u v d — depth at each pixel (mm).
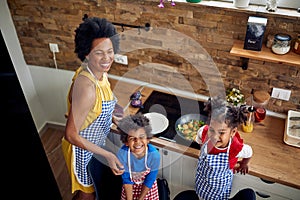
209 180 1750
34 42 2520
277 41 1712
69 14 2254
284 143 1901
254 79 2029
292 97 1995
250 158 1725
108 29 1198
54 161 2775
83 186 1812
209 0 1928
